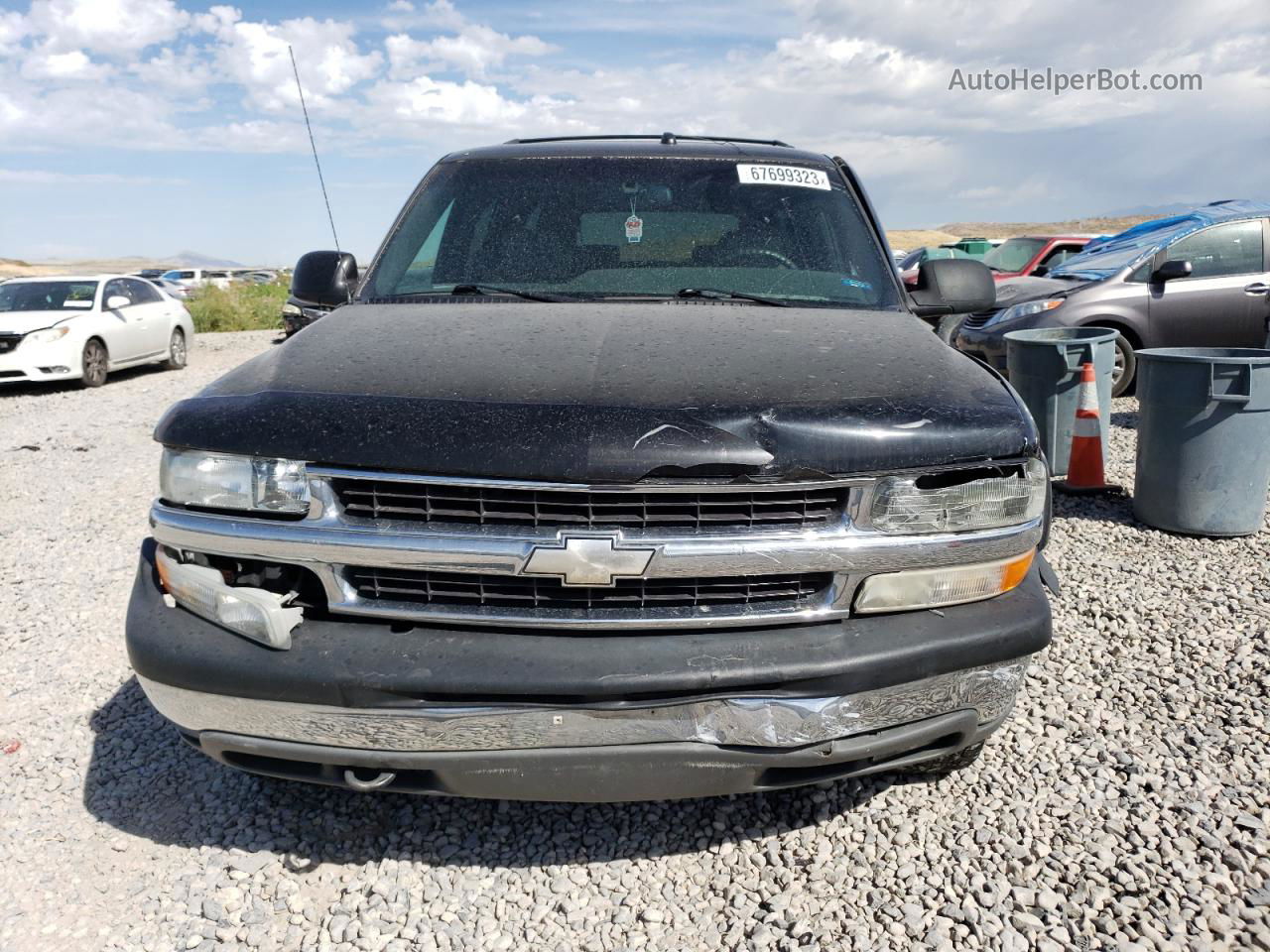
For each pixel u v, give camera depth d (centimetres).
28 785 320
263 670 234
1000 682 252
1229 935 241
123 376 1509
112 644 431
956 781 310
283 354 288
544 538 229
